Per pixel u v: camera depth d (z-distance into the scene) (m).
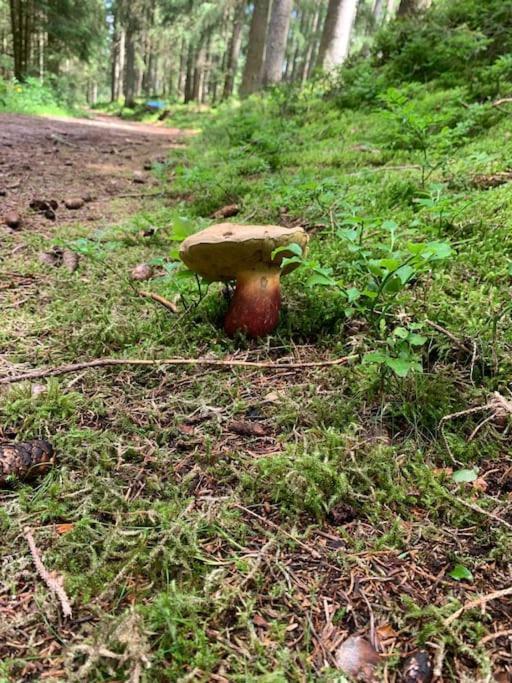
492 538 1.33
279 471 1.52
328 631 1.10
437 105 6.19
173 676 0.97
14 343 2.31
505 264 2.57
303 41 26.92
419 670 1.00
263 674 0.99
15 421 1.73
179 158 8.41
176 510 1.39
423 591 1.20
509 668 1.01
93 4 20.75
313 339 2.36
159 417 1.83
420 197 3.69
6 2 24.89
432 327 2.11
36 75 19.84
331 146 6.65
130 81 31.86
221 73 27.80
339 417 1.78
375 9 24.30
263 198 4.56
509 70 6.26
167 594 1.11
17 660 0.99
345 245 2.99
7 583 1.17
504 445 1.67
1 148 8.49
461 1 8.59
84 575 1.19
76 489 1.46
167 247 3.73
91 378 2.04
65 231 4.10
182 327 2.39
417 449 1.66
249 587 1.20
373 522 1.40
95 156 8.91
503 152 4.19
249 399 1.94
